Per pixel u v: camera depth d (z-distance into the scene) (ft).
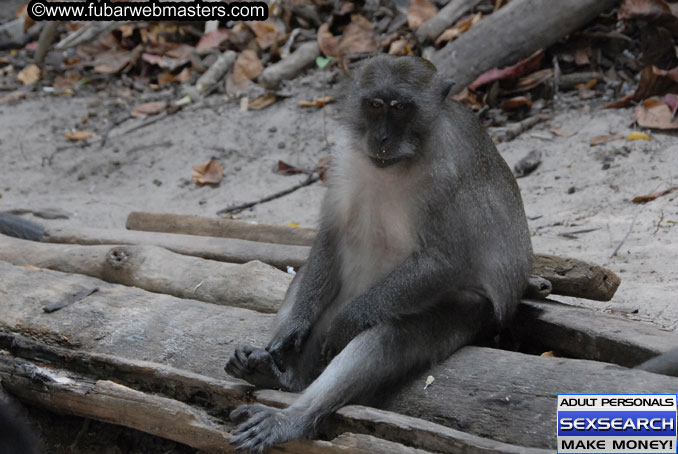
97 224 39.78
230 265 26.94
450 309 21.71
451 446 17.47
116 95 54.49
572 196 36.55
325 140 45.57
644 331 21.08
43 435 23.61
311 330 22.94
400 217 22.40
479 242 22.24
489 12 48.73
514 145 41.39
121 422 21.17
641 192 35.65
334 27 54.03
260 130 47.62
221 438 19.51
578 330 21.63
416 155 21.88
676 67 43.42
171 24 56.85
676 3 43.52
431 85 21.88
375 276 23.49
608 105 42.39
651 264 29.99
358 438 17.98
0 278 26.09
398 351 20.21
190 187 43.68
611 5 44.45
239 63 52.03
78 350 23.25
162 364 21.63
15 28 62.59
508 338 24.13
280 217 39.27
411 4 50.08
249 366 20.02
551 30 44.09
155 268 27.12
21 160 48.26
